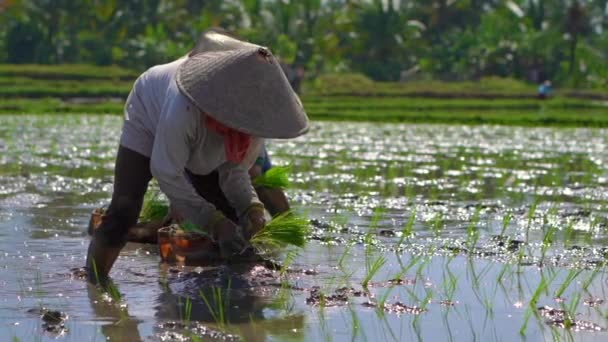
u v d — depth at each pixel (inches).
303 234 234.8
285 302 182.2
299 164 513.0
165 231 228.8
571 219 296.4
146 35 2443.4
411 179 434.0
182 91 196.9
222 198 230.4
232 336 156.7
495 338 156.7
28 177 419.2
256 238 229.6
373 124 1168.2
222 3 2503.7
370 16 2490.2
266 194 264.8
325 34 2391.7
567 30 2659.9
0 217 293.7
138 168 212.4
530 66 2637.8
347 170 478.9
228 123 194.4
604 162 558.6
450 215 307.0
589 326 164.1
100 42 2455.7
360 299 185.0
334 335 157.8
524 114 1477.6
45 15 2549.2
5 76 1966.0
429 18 2967.5
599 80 2581.2
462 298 186.7
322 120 1255.5
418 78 2578.7
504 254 234.8
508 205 335.9
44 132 818.2
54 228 273.3
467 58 2640.3
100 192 368.2
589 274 211.2
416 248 243.3
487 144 747.4
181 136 200.1
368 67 2509.8
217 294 189.9
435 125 1163.3
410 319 169.2
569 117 1293.1
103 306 178.9
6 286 196.4
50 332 159.2
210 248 223.5
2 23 2573.8
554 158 589.6
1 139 702.5
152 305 179.8
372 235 263.4
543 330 161.9
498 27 2659.9
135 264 223.9
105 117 1190.9
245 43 212.5
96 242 209.6
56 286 196.5
